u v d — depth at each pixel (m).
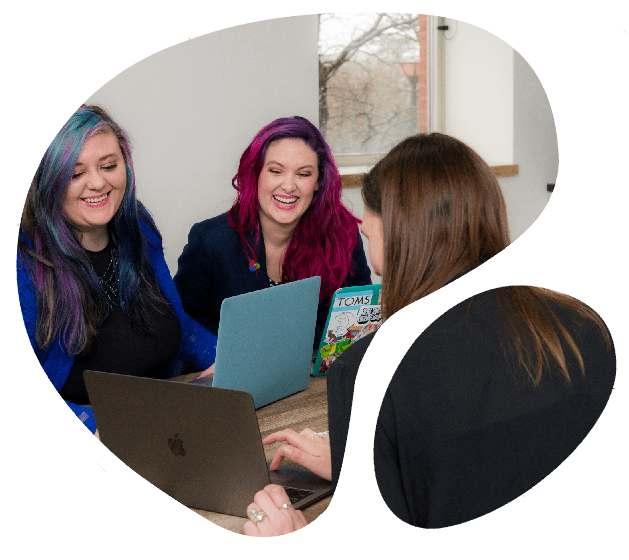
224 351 1.44
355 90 3.71
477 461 1.00
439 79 3.93
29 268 1.82
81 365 1.95
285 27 3.14
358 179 3.20
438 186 1.01
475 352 1.00
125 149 1.98
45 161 1.81
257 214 2.35
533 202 4.00
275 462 1.31
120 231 2.00
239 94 3.04
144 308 2.04
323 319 2.37
